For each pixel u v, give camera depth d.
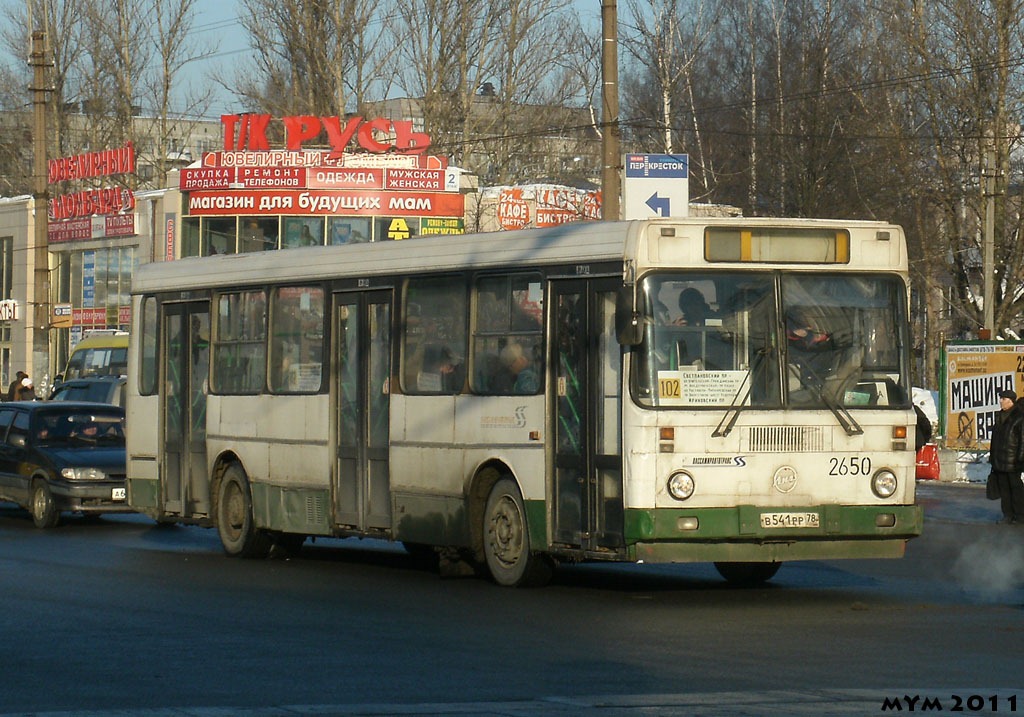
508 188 75.12
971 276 74.25
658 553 18.31
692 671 13.94
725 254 18.69
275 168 73.50
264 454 24.70
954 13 62.06
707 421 18.41
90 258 85.44
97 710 12.20
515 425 20.11
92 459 31.66
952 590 20.48
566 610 18.31
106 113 92.75
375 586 21.05
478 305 20.89
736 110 79.50
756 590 20.52
